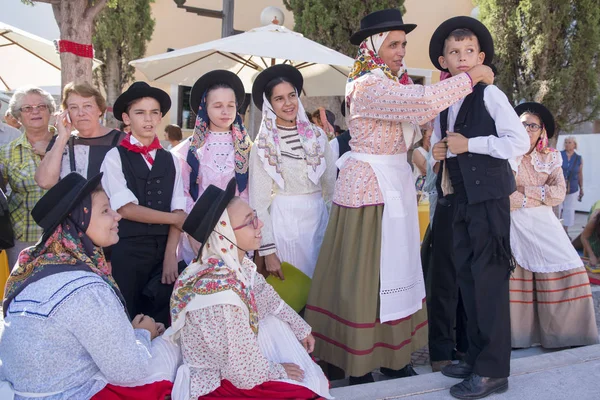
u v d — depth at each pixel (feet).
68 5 18.52
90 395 6.96
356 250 10.21
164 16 34.96
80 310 6.59
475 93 9.41
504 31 29.55
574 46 28.45
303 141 11.36
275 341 8.95
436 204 12.03
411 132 10.44
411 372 11.28
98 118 11.76
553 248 12.35
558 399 9.30
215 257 7.90
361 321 9.98
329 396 8.69
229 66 23.07
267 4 36.42
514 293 12.64
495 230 9.08
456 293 11.71
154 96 10.59
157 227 10.34
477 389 9.20
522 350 12.84
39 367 6.60
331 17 27.58
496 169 9.05
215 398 7.89
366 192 10.18
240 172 11.40
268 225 11.15
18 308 6.68
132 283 10.18
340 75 22.41
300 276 11.34
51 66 21.72
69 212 6.76
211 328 7.59
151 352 7.96
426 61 38.60
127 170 10.25
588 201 40.98
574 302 12.36
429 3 38.06
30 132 13.20
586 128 41.65
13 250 13.28
